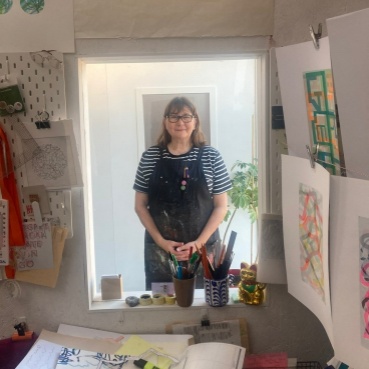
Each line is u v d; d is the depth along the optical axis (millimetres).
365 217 782
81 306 1377
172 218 1438
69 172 1279
